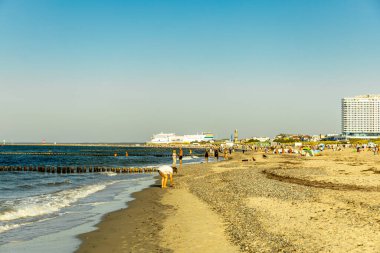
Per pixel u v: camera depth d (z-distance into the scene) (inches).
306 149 3336.6
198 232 557.6
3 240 535.5
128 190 1167.6
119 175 1908.2
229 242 493.7
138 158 4215.1
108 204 874.1
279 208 693.9
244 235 516.4
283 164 2135.8
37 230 597.9
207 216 684.7
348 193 853.8
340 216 600.7
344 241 453.4
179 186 1234.0
